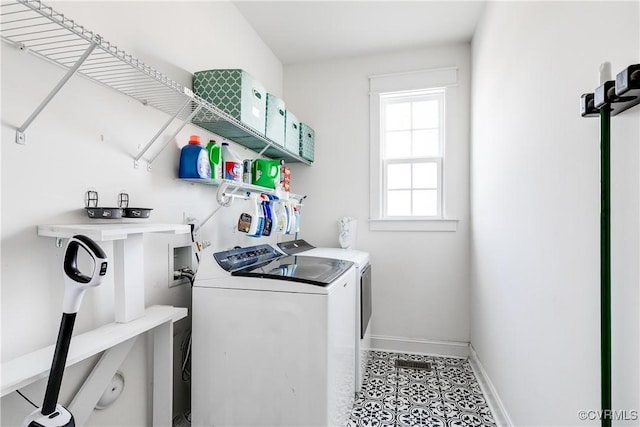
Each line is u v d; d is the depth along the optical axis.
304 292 1.38
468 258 2.69
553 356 1.21
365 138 2.90
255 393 1.43
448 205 2.72
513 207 1.64
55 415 0.84
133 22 1.37
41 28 1.02
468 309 2.69
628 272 0.81
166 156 1.58
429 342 2.75
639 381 0.77
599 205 0.93
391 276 2.84
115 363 1.22
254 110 1.85
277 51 2.82
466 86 2.68
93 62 1.17
